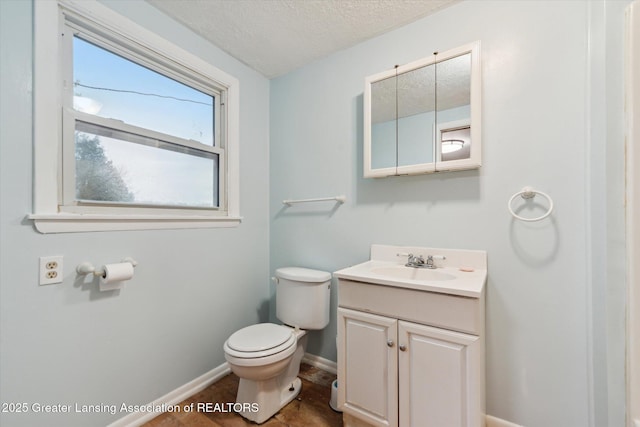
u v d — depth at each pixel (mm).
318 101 2014
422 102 1543
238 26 1669
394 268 1514
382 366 1244
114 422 1340
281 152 2207
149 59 1546
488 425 1378
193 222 1711
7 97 1050
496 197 1387
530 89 1307
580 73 1205
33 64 1107
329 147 1961
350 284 1349
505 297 1359
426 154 1524
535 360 1288
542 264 1279
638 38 919
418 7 1510
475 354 1047
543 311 1275
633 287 930
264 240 2232
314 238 2029
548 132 1269
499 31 1380
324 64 1985
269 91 2258
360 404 1300
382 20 1613
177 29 1628
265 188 2246
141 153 1525
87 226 1253
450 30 1507
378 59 1752
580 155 1202
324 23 1638
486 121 1404
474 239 1440
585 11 1194
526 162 1314
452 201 1504
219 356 1864
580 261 1195
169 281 1583
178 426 1417
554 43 1260
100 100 1358
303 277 1755
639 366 920
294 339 1559
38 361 1117
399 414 1200
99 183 1348
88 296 1259
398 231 1673
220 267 1880
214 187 1925
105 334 1315
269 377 1425
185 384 1655
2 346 1036
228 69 1939
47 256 1138
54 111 1163
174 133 1686
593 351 1125
